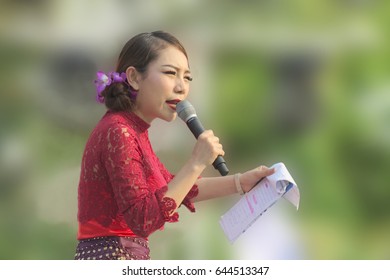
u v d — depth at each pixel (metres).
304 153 19.06
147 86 7.97
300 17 19.55
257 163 19.23
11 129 18.39
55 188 17.83
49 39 18.67
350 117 19.44
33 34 18.64
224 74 19.16
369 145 19.25
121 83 8.04
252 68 19.28
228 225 8.49
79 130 18.42
